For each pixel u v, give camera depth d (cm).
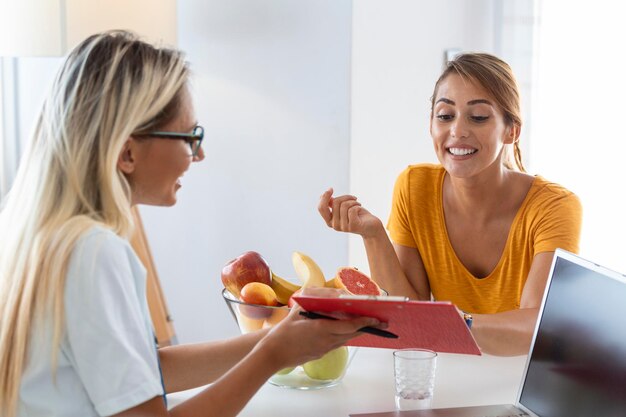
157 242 314
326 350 126
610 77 341
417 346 136
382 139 290
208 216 302
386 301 113
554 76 345
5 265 119
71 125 119
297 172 282
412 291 206
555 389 137
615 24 338
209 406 119
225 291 164
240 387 121
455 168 197
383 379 162
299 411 144
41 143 123
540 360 143
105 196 119
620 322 122
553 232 193
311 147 279
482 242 208
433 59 320
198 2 292
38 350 114
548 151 347
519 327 171
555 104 346
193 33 295
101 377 112
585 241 349
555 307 141
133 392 112
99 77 120
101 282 112
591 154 345
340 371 155
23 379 114
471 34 342
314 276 163
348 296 118
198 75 295
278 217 288
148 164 125
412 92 307
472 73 194
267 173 288
